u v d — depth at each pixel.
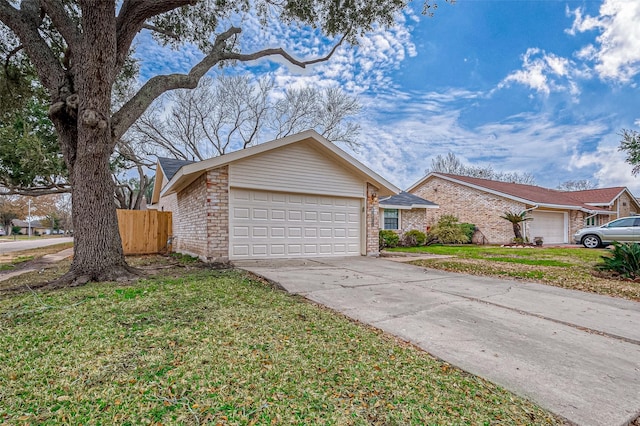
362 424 2.08
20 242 27.31
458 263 9.51
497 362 3.12
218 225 8.44
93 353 2.78
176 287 5.11
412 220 19.08
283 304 4.52
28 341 3.00
